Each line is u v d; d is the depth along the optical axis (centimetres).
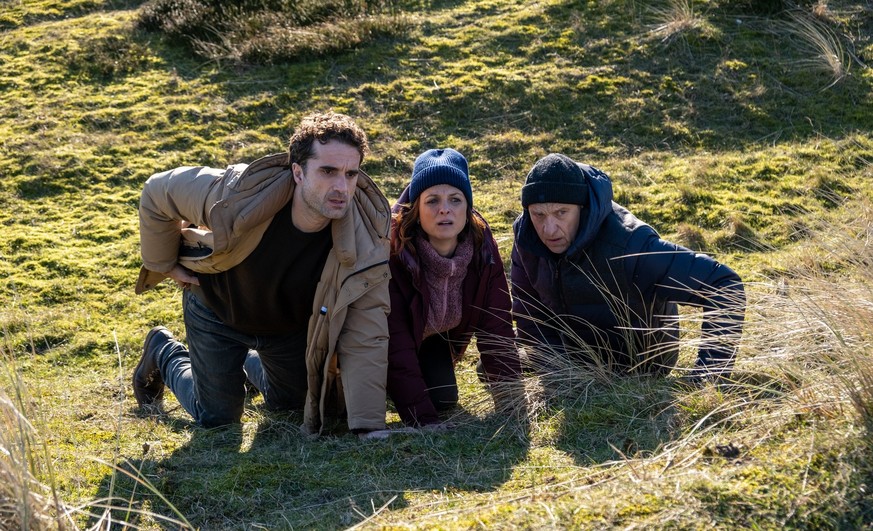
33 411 374
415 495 356
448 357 484
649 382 435
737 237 687
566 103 895
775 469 325
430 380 477
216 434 449
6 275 686
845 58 937
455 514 328
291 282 414
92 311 645
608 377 452
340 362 425
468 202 441
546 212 439
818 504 307
